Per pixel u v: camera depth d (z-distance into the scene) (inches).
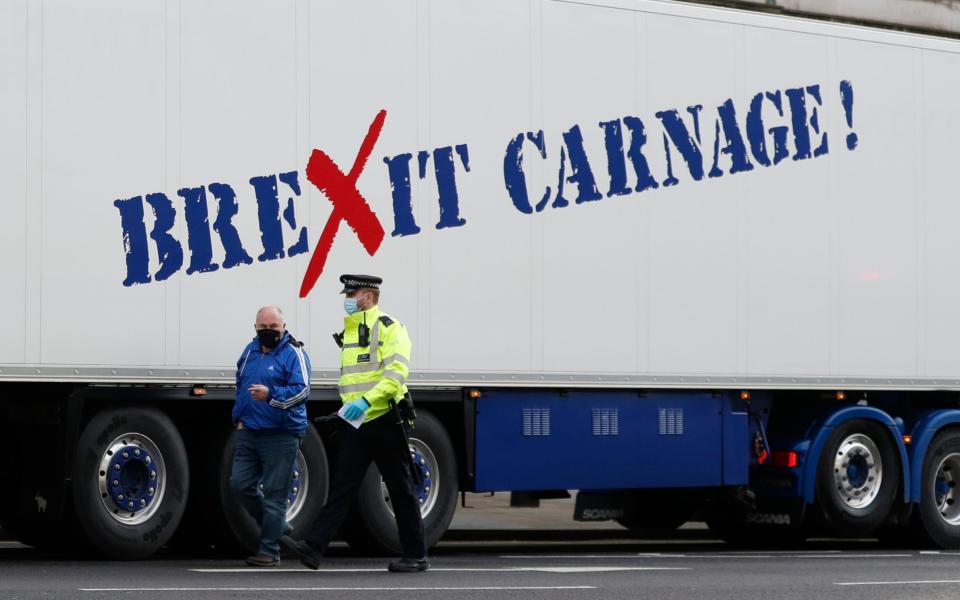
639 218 1631.4
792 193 1739.7
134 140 1350.9
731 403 1721.2
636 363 1626.5
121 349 1339.8
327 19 1451.8
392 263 1480.1
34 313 1302.9
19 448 1352.1
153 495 1375.5
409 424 1277.1
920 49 1845.5
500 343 1541.6
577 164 1590.8
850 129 1787.6
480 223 1531.7
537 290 1565.0
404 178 1488.7
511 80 1553.9
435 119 1507.1
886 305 1806.1
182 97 1375.5
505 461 1566.2
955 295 1859.0
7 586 1089.4
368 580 1185.4
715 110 1686.8
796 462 1761.8
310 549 1256.2
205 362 1379.2
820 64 1766.7
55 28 1320.1
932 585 1234.0
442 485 1528.1
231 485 1349.7
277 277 1416.1
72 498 1334.9
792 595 1137.4
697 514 1871.3
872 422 1806.1
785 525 1807.3
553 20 1582.2
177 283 1366.9
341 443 1278.3
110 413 1355.8
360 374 1275.8
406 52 1493.6
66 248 1316.4
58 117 1317.7
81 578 1163.3
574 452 1608.0
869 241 1795.0
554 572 1286.9
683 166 1663.4
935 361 1839.3
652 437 1659.7
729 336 1690.5
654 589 1155.3
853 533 1791.3
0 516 1360.7
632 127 1628.9
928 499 1835.6
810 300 1749.5
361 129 1465.3
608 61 1615.4
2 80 1295.5
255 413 1316.4
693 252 1667.1
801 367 1739.7
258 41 1414.9
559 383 1576.0
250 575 1215.6
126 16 1353.3
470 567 1342.3
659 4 1652.3
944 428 1867.6
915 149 1835.6
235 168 1398.9
